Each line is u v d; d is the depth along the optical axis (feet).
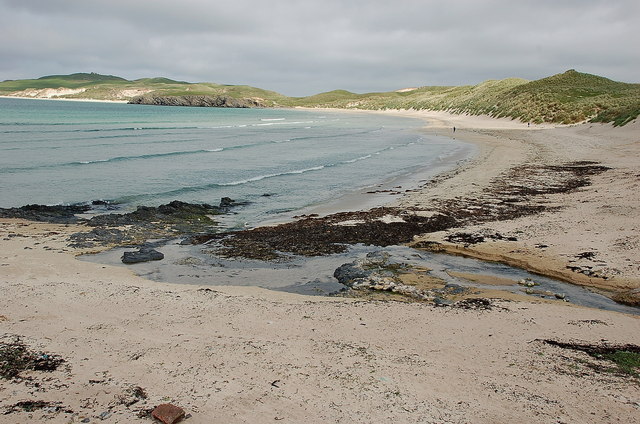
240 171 102.89
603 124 165.48
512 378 20.70
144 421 16.39
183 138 173.27
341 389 19.24
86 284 33.58
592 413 17.89
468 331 26.20
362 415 17.31
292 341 24.29
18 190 74.13
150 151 129.29
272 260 42.91
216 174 97.91
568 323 27.63
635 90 238.48
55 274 36.11
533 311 29.58
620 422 17.33
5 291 30.83
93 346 22.79
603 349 24.12
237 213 64.64
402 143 171.94
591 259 39.22
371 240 48.78
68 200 69.36
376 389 19.33
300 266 41.24
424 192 76.84
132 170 97.60
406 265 40.37
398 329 26.30
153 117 320.29
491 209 61.46
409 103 577.84
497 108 306.55
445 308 29.99
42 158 107.04
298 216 62.75
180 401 17.90
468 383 20.15
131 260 41.60
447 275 37.96
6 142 134.31
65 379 19.25
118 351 22.33
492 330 26.40
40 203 66.74
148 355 21.98
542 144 143.23
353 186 86.69
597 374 21.18
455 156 128.16
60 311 27.63
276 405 17.85
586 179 79.41
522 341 24.91
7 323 25.20
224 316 27.89
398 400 18.51
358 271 38.55
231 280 37.63
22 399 17.51
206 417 16.84
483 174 92.48
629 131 137.49
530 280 36.70
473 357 22.88
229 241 49.06
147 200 71.61
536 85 312.91
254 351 22.81
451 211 61.16
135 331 25.05
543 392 19.47
